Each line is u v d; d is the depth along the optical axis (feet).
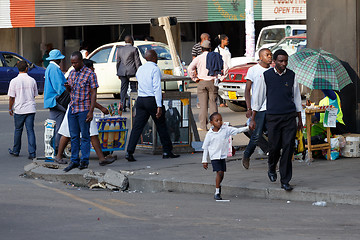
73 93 71.82
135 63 127.75
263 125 67.00
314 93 84.07
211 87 100.53
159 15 212.64
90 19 207.92
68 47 214.07
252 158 77.00
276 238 44.78
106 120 79.00
